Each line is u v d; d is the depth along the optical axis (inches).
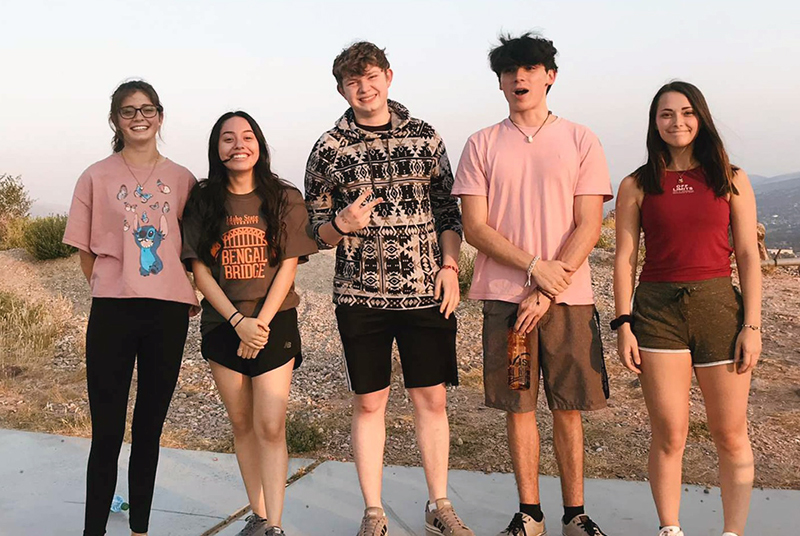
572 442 131.0
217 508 151.6
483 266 135.4
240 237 128.3
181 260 129.3
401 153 131.4
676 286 119.2
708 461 175.3
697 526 137.5
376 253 130.9
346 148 132.3
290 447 191.0
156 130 129.8
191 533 141.2
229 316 126.1
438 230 140.6
